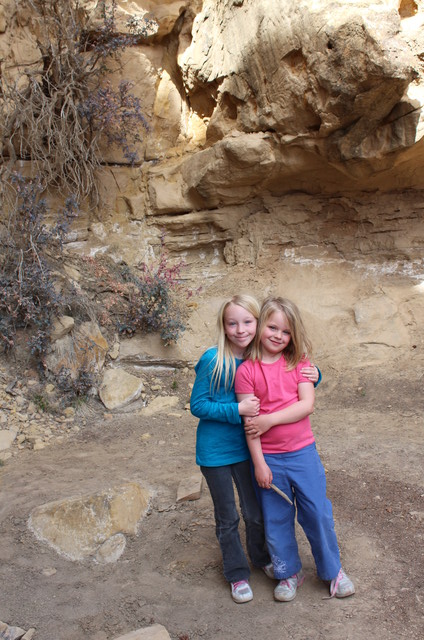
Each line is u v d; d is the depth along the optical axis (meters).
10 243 6.62
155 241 8.30
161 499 4.14
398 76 5.84
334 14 5.97
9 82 7.55
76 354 6.46
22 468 4.83
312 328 7.27
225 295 7.80
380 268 7.83
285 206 8.01
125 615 2.96
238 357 2.98
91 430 5.85
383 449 4.84
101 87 7.92
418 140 6.44
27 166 7.78
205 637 2.76
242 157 7.25
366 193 7.76
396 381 6.47
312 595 3.01
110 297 7.36
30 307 6.06
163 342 7.21
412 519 3.69
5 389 5.95
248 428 2.82
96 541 3.55
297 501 2.94
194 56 8.06
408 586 3.05
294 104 6.80
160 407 6.41
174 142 8.70
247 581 3.05
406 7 6.64
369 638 2.67
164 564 3.41
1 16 7.54
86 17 7.68
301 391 2.91
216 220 8.12
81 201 8.01
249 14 7.01
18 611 3.00
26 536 3.66
